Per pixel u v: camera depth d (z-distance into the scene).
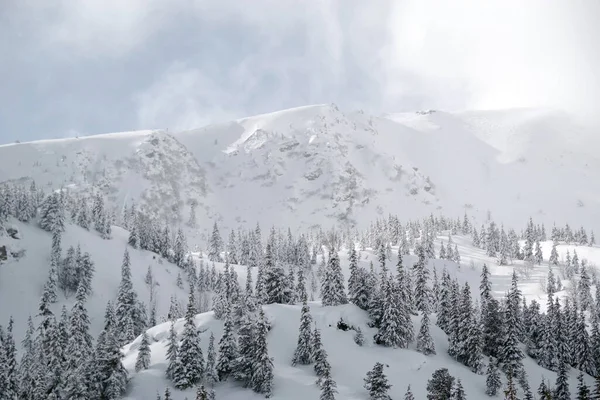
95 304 157.75
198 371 87.25
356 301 115.44
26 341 117.38
